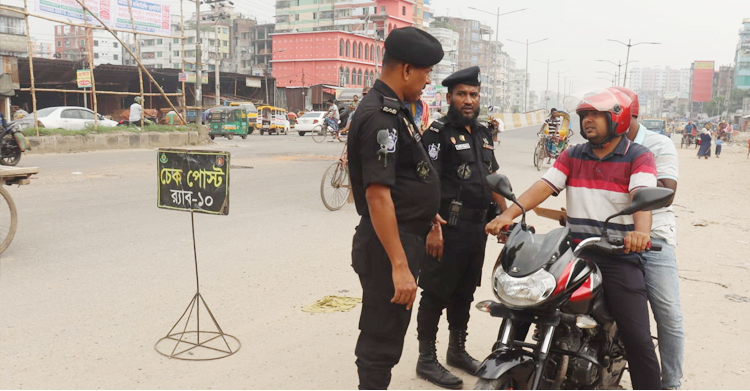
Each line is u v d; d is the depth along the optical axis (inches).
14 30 1315.2
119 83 1814.7
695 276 251.9
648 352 118.7
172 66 4303.6
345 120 559.5
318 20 3959.2
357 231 114.0
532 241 108.4
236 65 4005.9
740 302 217.9
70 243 273.7
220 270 237.0
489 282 237.1
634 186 118.1
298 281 225.5
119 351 159.8
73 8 760.3
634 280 120.1
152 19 871.1
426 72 108.8
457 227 145.4
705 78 6304.1
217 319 185.6
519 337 124.0
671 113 6870.1
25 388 137.9
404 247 108.1
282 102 2504.9
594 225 123.3
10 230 253.3
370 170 103.2
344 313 192.9
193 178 164.6
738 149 1603.1
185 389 140.4
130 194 415.2
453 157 146.6
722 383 151.8
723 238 335.3
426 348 150.0
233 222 330.3
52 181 471.2
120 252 260.5
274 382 145.4
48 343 163.5
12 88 1259.8
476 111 147.9
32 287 210.4
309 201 408.5
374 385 112.0
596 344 122.2
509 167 692.1
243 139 1175.6
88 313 186.7
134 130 848.9
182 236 293.1
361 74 3095.5
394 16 3398.1
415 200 108.6
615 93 120.6
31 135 720.3
